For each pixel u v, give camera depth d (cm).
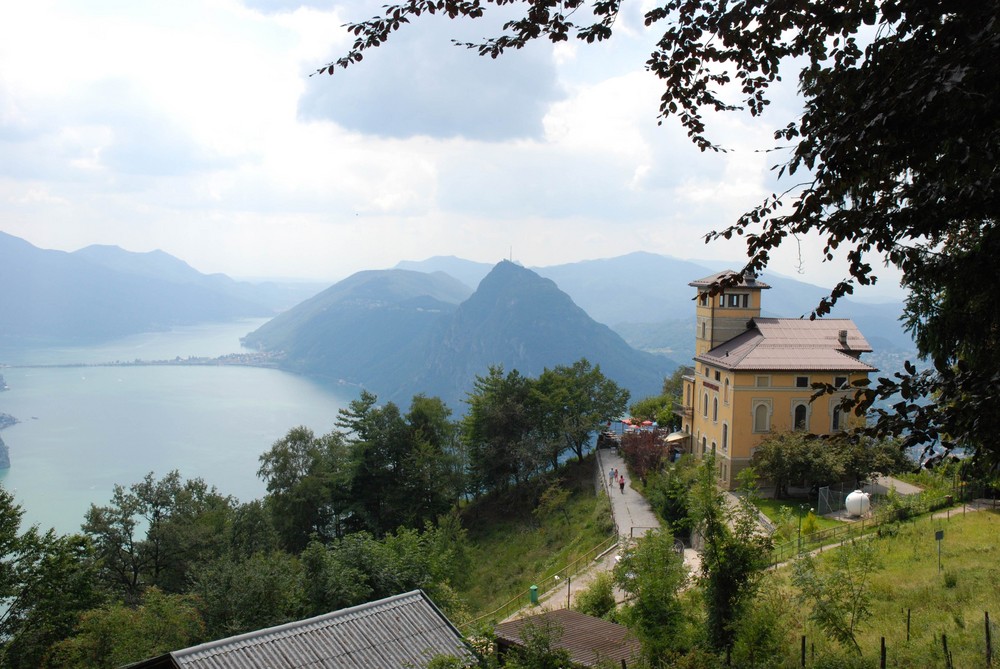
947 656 1781
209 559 5294
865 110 737
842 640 1880
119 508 5606
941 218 742
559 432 8225
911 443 773
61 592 3388
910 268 826
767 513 4769
